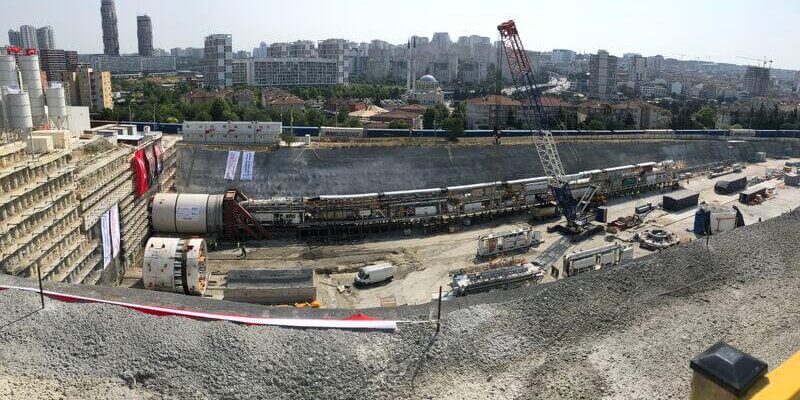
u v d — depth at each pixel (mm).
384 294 63906
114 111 155625
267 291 58875
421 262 74125
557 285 33594
